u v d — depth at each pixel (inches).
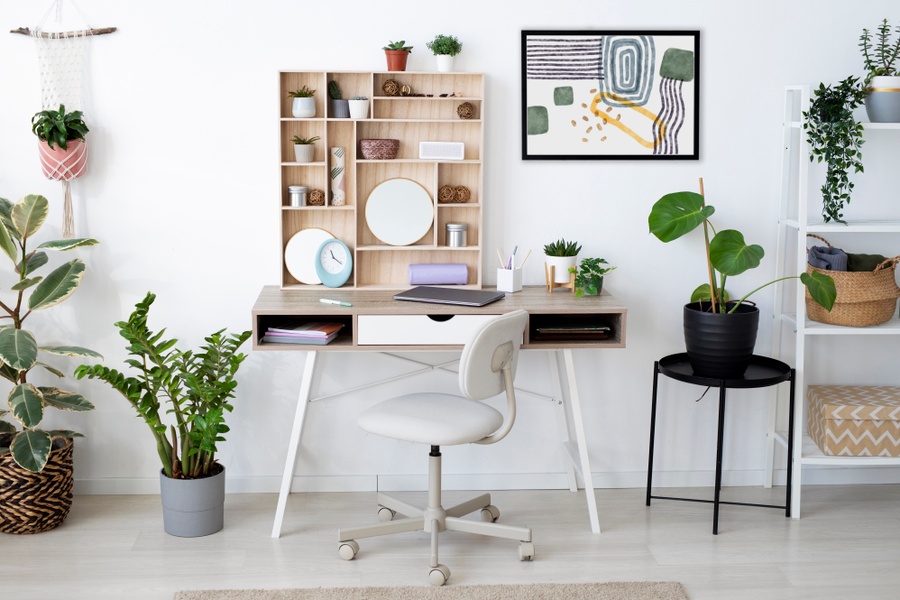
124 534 131.9
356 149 138.3
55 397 133.2
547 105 140.9
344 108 137.1
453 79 139.9
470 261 144.5
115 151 138.5
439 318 128.1
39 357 142.2
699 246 145.6
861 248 148.0
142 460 146.5
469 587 116.6
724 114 142.6
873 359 151.6
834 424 140.0
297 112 136.2
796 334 138.4
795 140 144.0
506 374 120.6
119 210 139.9
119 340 143.3
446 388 147.6
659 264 145.6
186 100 138.0
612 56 140.3
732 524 137.3
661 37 140.5
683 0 140.2
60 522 134.0
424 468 149.6
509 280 138.0
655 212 129.9
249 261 142.4
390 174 141.9
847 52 142.3
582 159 142.1
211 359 129.3
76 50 135.9
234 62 137.6
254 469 147.9
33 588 116.0
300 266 141.6
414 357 146.3
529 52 139.6
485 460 149.8
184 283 142.4
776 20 141.1
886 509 143.3
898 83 134.2
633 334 147.4
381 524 125.6
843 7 141.3
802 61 142.1
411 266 141.5
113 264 141.1
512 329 118.3
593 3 139.6
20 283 130.3
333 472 148.9
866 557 127.0
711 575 121.4
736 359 132.3
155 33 136.4
